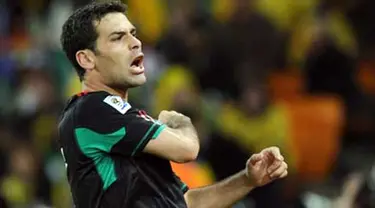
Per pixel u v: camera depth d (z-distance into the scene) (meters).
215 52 34.78
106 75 15.12
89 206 14.89
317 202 27.19
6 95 34.84
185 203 15.28
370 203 23.41
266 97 32.09
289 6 37.06
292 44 36.16
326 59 34.78
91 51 15.10
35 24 38.88
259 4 37.47
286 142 31.75
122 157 14.97
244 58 35.16
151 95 32.69
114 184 14.81
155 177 15.05
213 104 32.19
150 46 36.22
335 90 34.75
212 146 29.94
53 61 35.78
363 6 37.09
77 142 14.94
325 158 33.25
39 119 32.66
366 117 34.59
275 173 15.78
